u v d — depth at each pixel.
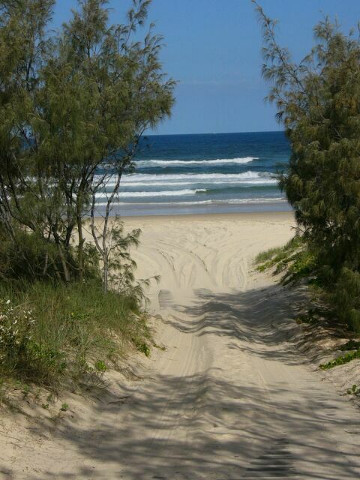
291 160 12.52
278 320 13.75
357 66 11.63
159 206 36.53
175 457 5.95
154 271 19.95
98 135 11.57
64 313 9.80
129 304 12.73
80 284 11.88
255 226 27.91
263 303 15.76
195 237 25.45
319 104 11.85
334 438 6.50
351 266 11.30
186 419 7.25
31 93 11.46
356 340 11.23
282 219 30.52
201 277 19.59
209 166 62.75
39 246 12.00
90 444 6.29
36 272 12.23
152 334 12.09
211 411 7.37
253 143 106.94
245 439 6.45
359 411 7.54
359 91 11.20
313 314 13.19
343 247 11.56
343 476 5.38
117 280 13.66
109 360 9.19
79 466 5.64
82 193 12.05
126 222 29.36
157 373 9.71
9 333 7.34
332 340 11.34
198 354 11.06
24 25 11.40
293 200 12.50
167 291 17.72
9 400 6.46
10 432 5.98
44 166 11.34
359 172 10.89
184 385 8.96
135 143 12.91
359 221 10.99
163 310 15.29
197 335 12.80
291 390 8.67
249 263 21.36
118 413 7.36
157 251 22.75
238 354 10.85
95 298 11.53
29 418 6.37
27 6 11.65
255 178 50.84
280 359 10.96
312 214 11.55
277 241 24.48
